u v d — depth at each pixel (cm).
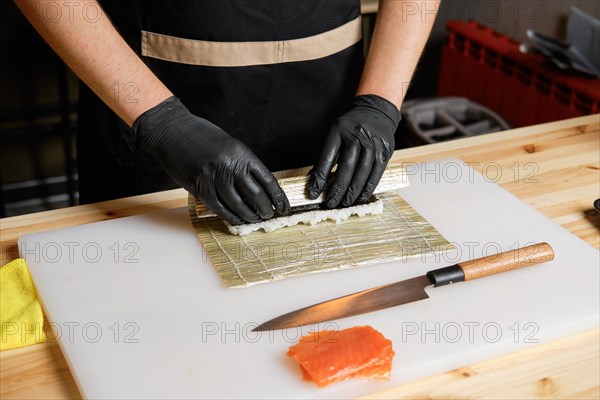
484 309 84
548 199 105
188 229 97
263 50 112
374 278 89
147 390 75
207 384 76
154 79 98
